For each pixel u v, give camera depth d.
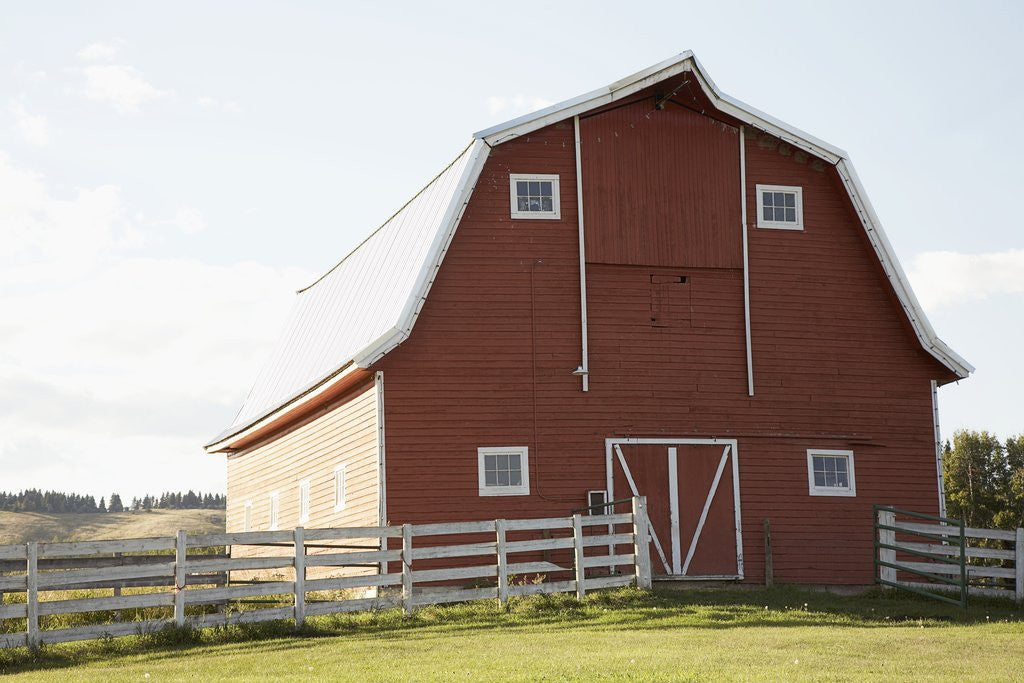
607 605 23.89
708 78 29.00
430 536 26.94
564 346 28.27
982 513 71.38
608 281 28.86
